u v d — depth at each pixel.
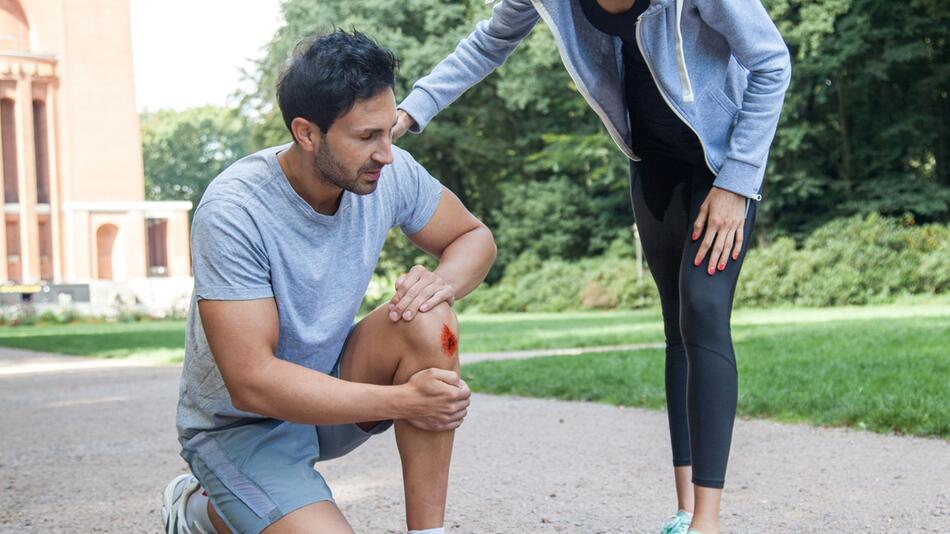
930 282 24.06
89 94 44.88
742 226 2.43
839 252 24.86
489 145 32.25
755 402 5.47
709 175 2.55
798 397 5.50
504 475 4.07
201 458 2.18
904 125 25.97
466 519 3.30
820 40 24.94
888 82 27.00
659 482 3.81
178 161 77.38
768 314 20.77
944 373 6.16
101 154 45.00
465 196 35.06
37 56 43.75
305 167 2.00
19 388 10.05
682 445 2.69
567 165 31.56
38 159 45.50
